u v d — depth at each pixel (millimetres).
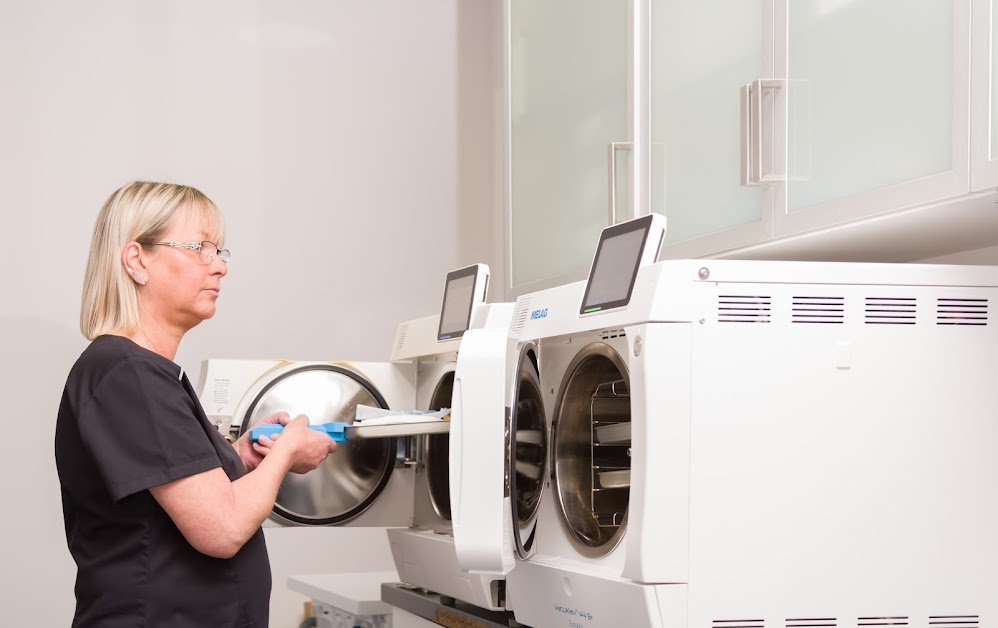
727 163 2176
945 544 1582
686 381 1525
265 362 2760
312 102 3979
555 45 2996
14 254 3549
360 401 2803
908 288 1612
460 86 4199
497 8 4227
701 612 1500
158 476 1581
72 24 3670
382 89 4082
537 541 1967
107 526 1663
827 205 1856
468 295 2430
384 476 2805
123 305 1744
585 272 2742
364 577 3184
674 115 2383
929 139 1640
